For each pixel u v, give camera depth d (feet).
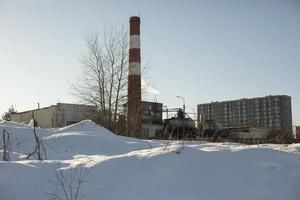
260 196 20.67
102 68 127.44
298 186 21.45
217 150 24.31
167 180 21.72
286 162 23.91
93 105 129.90
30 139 42.24
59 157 31.76
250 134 117.39
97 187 21.57
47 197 21.09
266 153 24.62
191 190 21.18
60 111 137.69
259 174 22.22
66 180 22.21
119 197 20.66
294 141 57.52
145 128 133.90
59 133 44.93
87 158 26.91
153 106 136.46
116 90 126.82
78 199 20.63
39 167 23.43
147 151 24.98
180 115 109.50
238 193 20.92
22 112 153.79
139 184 21.56
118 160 23.40
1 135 42.19
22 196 21.24
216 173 22.13
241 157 23.66
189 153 23.53
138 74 107.65
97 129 48.21
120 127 119.75
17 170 22.75
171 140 37.47
